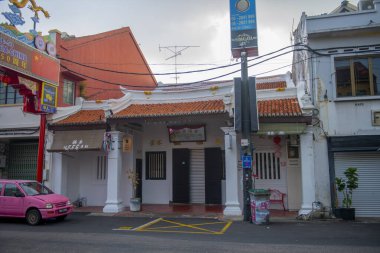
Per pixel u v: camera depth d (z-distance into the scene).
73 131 16.02
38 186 13.26
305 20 14.44
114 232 10.62
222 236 9.85
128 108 16.52
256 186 15.65
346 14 14.10
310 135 13.43
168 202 17.55
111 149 15.52
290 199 15.19
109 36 22.27
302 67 16.88
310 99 13.77
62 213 12.62
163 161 17.95
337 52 14.09
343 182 13.43
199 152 17.66
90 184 17.66
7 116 17.55
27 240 9.34
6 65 12.77
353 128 13.70
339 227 11.30
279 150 15.62
